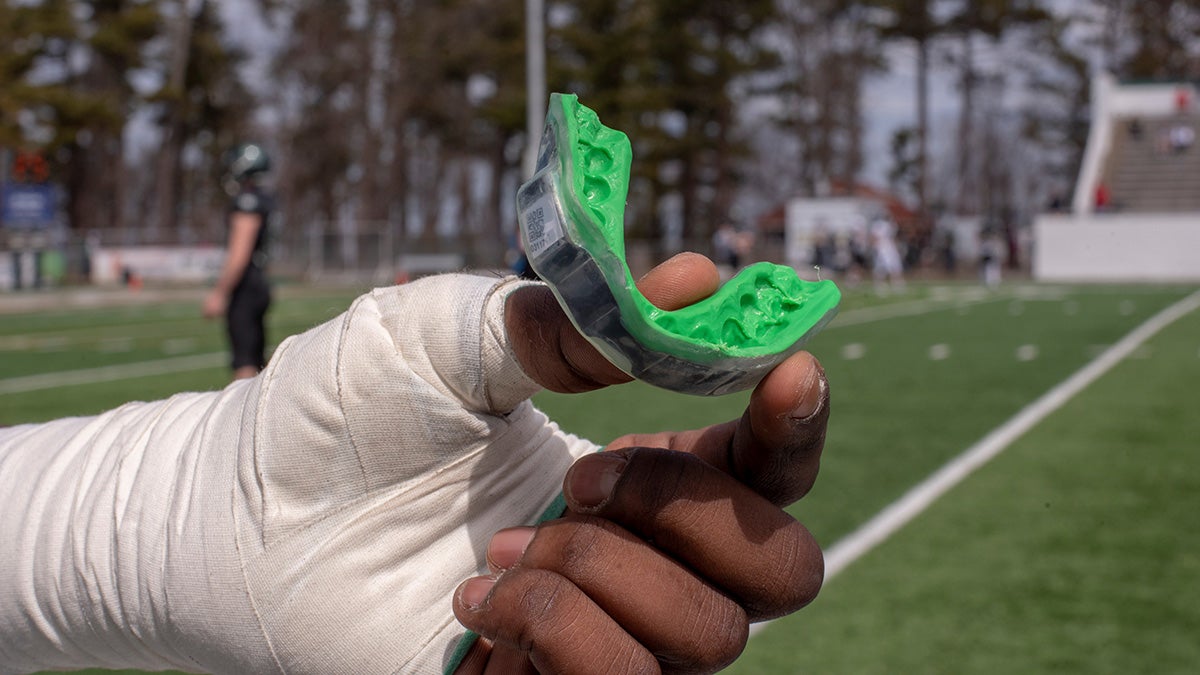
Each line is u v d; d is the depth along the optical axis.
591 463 0.84
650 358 0.69
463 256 41.62
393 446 0.85
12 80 49.22
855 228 45.00
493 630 0.81
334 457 0.86
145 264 40.94
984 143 82.00
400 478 0.87
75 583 0.96
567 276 0.67
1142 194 42.06
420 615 0.87
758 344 0.72
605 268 0.65
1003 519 5.12
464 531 0.90
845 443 7.04
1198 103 45.97
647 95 51.94
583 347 0.77
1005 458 6.56
